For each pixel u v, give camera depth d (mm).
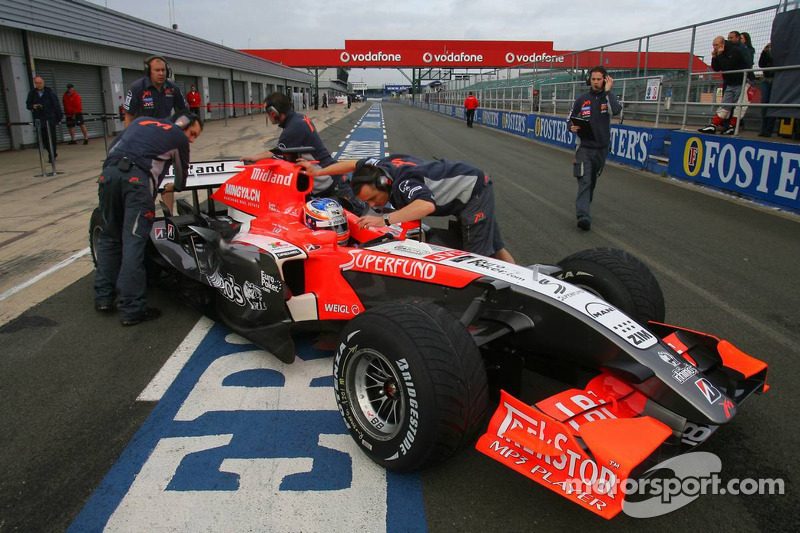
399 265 3121
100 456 2658
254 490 2420
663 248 6086
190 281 4363
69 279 5195
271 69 49531
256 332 3564
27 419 2965
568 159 14492
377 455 2506
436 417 2244
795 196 7578
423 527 2217
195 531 2191
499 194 9312
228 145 17531
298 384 3291
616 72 15203
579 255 3385
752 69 8961
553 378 2900
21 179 10930
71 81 18859
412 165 3727
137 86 5672
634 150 12297
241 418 2953
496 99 28875
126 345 3842
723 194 9078
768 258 5703
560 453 2111
